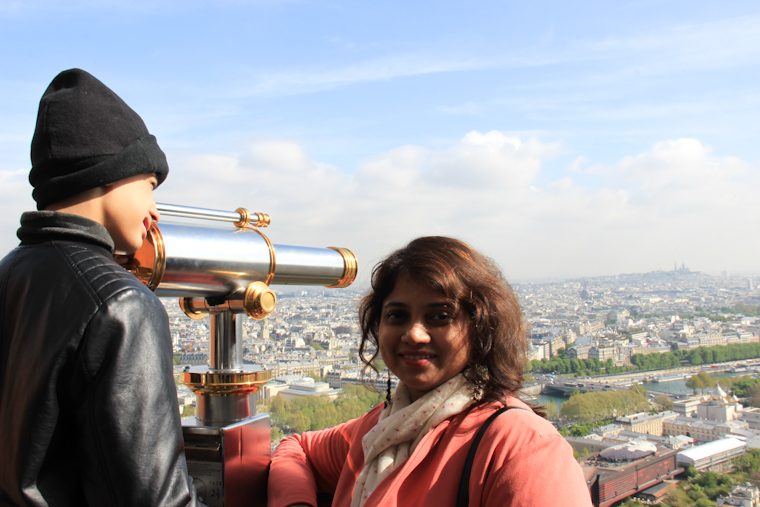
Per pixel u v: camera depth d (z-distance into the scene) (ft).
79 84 5.92
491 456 5.88
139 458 4.94
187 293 8.27
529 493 5.42
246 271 8.50
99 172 5.78
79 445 5.11
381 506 6.19
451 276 6.49
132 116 6.26
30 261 5.70
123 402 4.97
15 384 5.24
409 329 6.59
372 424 8.23
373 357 7.83
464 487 5.95
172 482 5.11
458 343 6.59
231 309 8.77
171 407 5.32
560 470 5.54
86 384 5.01
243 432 8.75
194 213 8.29
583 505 5.41
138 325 5.25
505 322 6.59
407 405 7.21
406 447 6.66
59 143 5.72
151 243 7.36
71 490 5.16
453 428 6.47
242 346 9.23
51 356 5.03
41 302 5.36
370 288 7.52
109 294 5.24
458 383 6.69
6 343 5.60
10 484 5.03
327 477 9.39
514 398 6.81
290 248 9.28
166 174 6.73
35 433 4.98
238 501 8.64
